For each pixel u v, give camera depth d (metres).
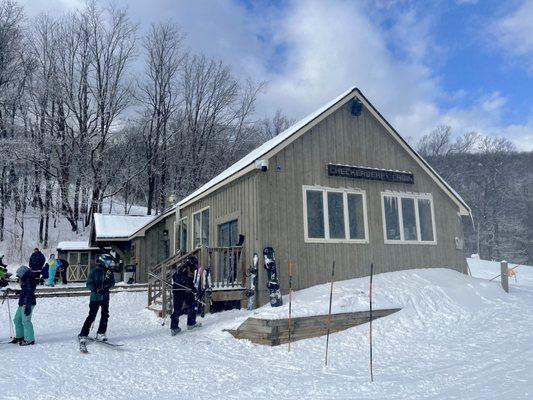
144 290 18.70
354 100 15.12
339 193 14.30
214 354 9.09
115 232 24.00
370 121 15.47
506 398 5.46
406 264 15.12
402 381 6.77
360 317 10.97
